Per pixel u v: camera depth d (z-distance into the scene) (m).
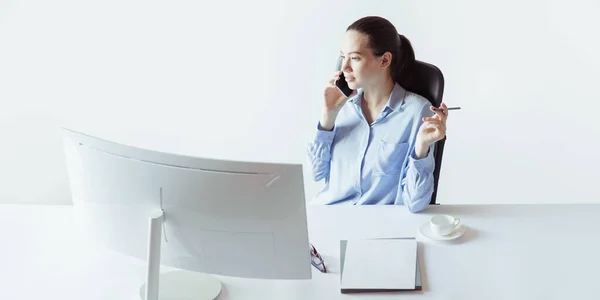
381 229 1.93
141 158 1.49
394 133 2.15
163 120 3.37
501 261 1.75
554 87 3.25
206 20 3.32
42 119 3.36
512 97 3.28
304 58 3.33
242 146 3.35
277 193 1.45
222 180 1.45
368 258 1.77
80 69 3.35
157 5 3.30
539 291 1.62
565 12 3.18
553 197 3.15
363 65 2.04
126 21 3.32
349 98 2.17
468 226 1.92
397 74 2.13
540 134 3.25
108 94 3.37
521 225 1.91
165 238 1.57
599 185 3.16
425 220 1.97
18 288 1.69
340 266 1.74
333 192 2.24
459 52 3.29
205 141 3.37
